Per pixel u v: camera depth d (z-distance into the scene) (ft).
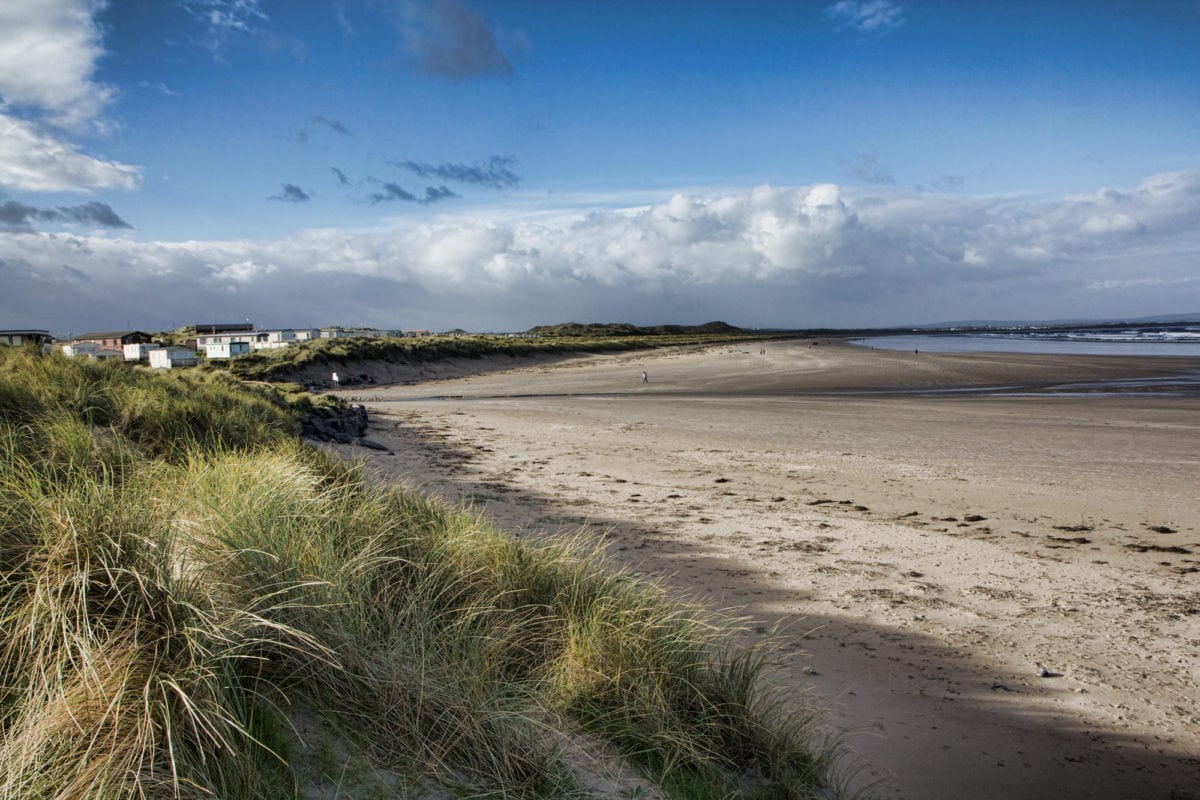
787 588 22.81
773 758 11.16
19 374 30.66
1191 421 68.69
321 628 9.19
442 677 9.78
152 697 6.93
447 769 8.18
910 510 34.71
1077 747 13.43
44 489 12.41
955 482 41.60
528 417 83.97
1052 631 19.43
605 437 64.23
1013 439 58.34
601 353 315.78
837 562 25.86
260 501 12.41
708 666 12.83
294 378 170.30
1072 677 16.57
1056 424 67.72
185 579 8.70
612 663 11.66
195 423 30.45
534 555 15.66
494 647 11.64
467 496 35.14
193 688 7.13
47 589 7.59
